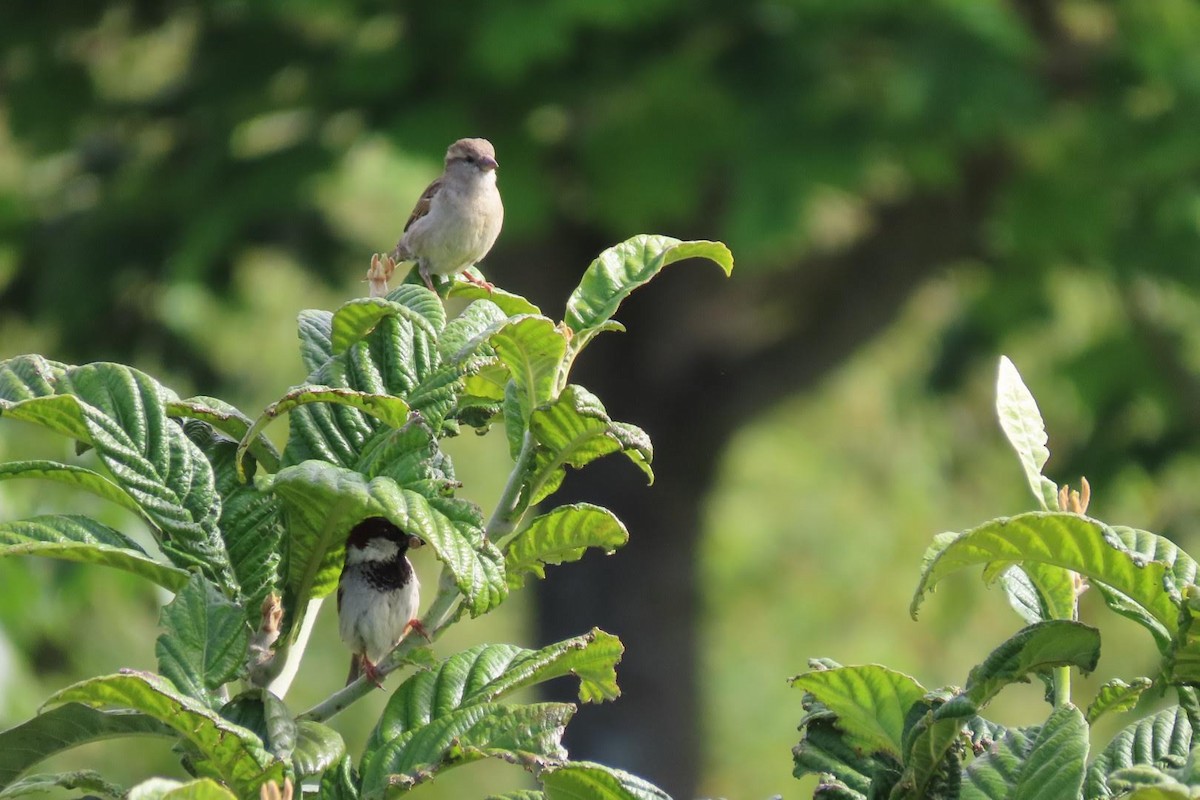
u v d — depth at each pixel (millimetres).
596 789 3262
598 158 14672
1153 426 18406
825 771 3553
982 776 3133
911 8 13961
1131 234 16188
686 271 17703
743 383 18250
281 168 15023
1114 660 17828
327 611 18703
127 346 17859
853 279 17906
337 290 17500
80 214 17828
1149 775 2598
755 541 22828
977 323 18984
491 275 17672
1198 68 15320
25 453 11062
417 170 15594
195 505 3506
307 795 3504
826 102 14148
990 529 3109
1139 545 3289
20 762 3316
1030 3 16531
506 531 3516
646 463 3467
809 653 22250
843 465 23812
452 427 3713
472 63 13828
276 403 3262
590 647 3482
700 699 18938
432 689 3412
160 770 15297
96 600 13023
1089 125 15602
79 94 17047
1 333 18688
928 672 21422
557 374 3461
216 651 3281
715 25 14555
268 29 16047
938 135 14141
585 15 13375
